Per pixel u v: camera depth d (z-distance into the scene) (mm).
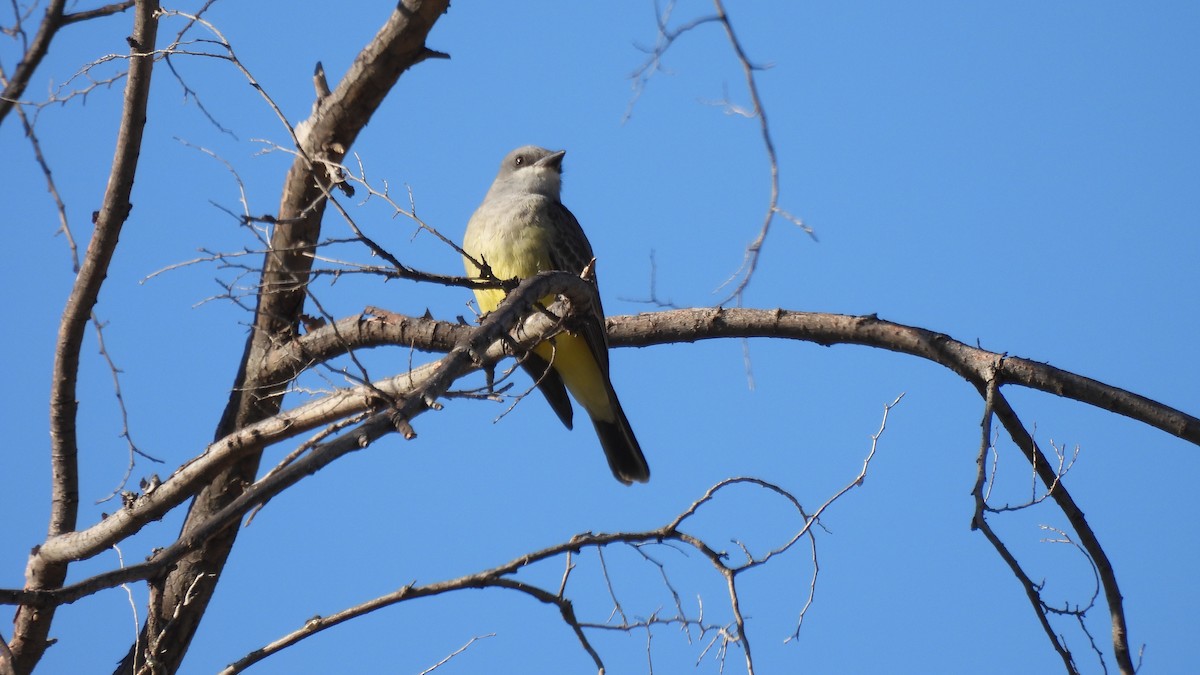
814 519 8805
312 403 9883
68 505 10453
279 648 8586
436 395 6746
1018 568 7867
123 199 9891
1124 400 9609
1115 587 9078
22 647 9906
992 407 8922
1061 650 7867
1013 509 8273
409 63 10641
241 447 9883
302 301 11109
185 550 5848
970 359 10055
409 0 10328
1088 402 9734
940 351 10211
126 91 9727
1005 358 9938
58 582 10125
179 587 10484
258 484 6113
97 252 9953
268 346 11047
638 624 8758
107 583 5660
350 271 7570
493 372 9125
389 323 10594
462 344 7359
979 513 7934
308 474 6117
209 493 10727
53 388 10289
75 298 10031
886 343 10500
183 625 10469
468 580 8648
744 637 8320
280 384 10523
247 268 8117
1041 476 9656
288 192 10844
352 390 8984
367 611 8633
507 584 8680
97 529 9859
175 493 9836
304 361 10414
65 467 10430
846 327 10648
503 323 7699
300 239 10836
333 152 10789
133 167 9883
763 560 8664
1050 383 9805
